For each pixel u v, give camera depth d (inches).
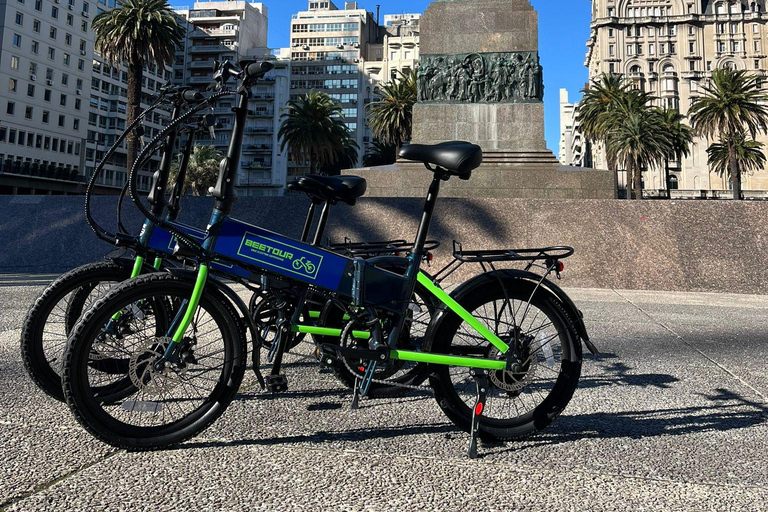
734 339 167.0
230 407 95.3
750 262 313.7
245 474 67.5
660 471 71.5
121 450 73.8
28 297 227.1
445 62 629.9
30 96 2458.2
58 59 2600.9
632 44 3639.3
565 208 341.7
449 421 90.7
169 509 57.9
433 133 624.7
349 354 82.3
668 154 1977.1
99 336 87.2
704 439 83.8
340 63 3912.4
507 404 92.7
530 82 615.5
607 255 333.4
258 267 81.1
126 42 1379.2
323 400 101.0
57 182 2492.6
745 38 3550.7
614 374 124.0
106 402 89.6
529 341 83.0
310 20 4124.0
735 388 112.6
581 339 86.5
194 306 77.3
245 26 3914.9
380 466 71.2
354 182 106.2
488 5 627.5
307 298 92.3
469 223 348.5
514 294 84.4
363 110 3868.1
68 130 2679.6
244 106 80.3
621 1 3641.7
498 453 77.2
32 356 89.7
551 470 71.2
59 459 70.1
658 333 177.2
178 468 68.8
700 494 64.8
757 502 62.9
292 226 366.3
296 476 67.3
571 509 60.3
